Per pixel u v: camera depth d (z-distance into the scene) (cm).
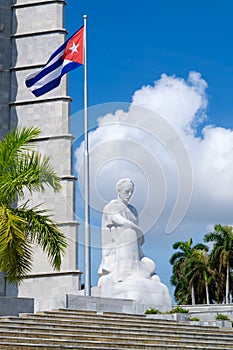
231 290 7012
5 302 2852
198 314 3853
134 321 2808
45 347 2133
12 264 2280
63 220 4231
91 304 3303
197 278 7162
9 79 4562
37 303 3275
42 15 4616
